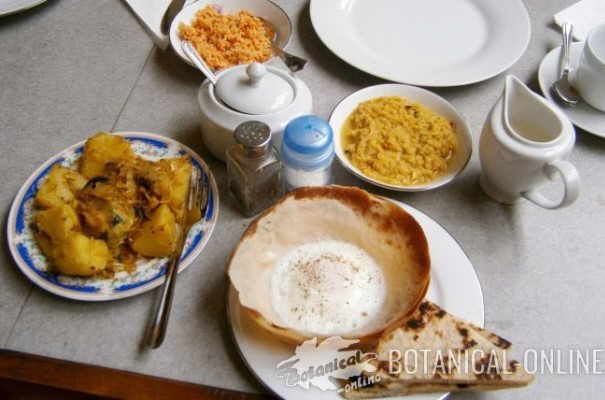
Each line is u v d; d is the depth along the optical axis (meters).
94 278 0.58
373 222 0.58
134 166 0.62
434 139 0.71
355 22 0.91
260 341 0.53
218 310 0.59
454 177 0.68
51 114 0.78
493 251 0.65
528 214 0.69
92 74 0.84
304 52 0.89
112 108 0.79
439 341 0.53
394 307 0.54
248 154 0.59
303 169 0.61
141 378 0.53
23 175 0.71
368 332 0.51
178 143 0.71
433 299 0.58
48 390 0.54
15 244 0.59
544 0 1.00
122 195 0.59
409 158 0.69
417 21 0.92
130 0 0.96
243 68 0.68
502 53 0.86
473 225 0.68
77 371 0.53
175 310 0.58
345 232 0.60
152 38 0.91
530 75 0.86
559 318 0.60
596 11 0.95
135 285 0.57
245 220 0.67
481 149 0.66
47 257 0.59
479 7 0.95
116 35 0.91
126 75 0.84
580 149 0.76
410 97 0.78
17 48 0.88
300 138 0.59
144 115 0.79
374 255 0.60
